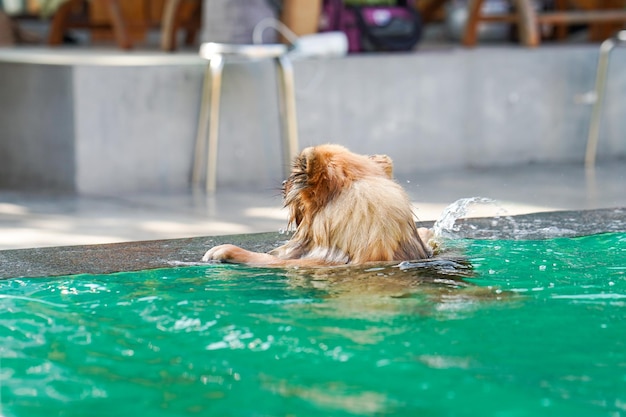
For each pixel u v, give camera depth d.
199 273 4.47
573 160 9.98
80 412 2.87
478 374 3.08
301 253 4.66
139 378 3.12
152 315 3.76
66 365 3.25
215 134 8.22
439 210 7.19
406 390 2.96
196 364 3.23
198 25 10.23
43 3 10.72
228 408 2.87
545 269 4.39
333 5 9.41
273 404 2.89
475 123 9.58
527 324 3.55
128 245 5.28
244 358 3.27
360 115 9.08
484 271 4.35
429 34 13.44
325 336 3.44
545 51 9.77
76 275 4.52
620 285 4.09
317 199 4.53
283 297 3.94
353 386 3.01
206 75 8.43
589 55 9.91
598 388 2.96
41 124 8.27
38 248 5.19
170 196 8.05
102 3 10.23
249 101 8.66
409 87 9.23
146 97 8.28
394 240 4.46
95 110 8.11
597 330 3.48
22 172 8.46
